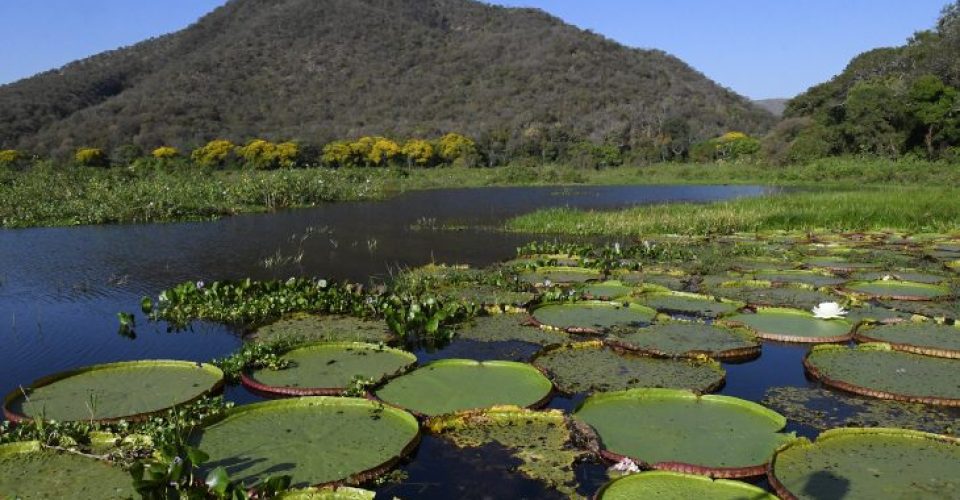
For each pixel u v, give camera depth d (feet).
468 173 139.23
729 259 39.70
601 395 17.16
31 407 17.06
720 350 21.47
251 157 140.15
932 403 17.44
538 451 14.64
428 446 14.96
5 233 54.54
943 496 12.23
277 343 22.02
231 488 12.17
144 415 16.43
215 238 51.52
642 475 13.14
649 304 28.40
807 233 50.98
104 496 12.55
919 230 52.08
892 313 26.71
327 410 16.56
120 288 33.30
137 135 170.50
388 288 32.35
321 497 12.50
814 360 20.57
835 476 13.03
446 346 22.93
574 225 55.62
